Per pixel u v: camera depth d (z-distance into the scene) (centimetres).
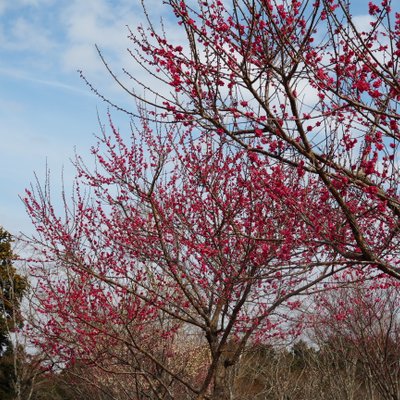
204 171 768
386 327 969
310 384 1191
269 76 533
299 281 768
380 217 553
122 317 790
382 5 471
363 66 497
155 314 875
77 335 833
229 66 503
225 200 745
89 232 890
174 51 520
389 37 468
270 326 856
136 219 852
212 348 770
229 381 1054
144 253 812
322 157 514
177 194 827
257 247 696
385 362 859
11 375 1600
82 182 920
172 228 746
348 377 1074
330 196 567
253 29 490
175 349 1142
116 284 755
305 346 1315
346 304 994
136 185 785
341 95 468
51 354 1031
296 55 481
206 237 742
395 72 480
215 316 783
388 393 836
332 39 480
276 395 1176
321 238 559
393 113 486
